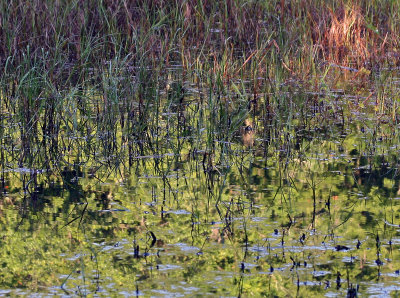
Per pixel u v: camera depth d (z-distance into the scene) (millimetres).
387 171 9070
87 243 6879
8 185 8609
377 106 12047
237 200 8094
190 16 16844
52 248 6762
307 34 16391
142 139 10352
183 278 6117
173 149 9945
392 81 13750
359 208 7832
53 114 10672
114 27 16359
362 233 7141
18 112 10836
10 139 10312
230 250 6727
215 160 9594
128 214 7660
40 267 6348
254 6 17719
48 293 5840
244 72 14445
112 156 9695
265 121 10969
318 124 11219
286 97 12211
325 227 7301
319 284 6008
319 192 8344
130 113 10945
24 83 11484
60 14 16266
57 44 13617
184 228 7277
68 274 6211
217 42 16875
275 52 15336
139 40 15656
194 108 12055
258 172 9109
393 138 10508
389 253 6648
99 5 16453
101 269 6305
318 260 6500
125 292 5848
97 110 11281
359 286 5957
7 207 7855
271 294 5812
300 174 9008
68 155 9742
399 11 17141
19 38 14445
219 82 11633
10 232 7141
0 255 6578
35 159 9492
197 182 8742
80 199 8133
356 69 15062
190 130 10906
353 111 11867
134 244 6855
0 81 12484
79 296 5785
